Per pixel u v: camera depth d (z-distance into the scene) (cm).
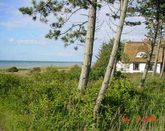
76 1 1762
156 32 2731
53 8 1778
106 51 3834
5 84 1998
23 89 1795
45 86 1541
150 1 2647
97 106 1177
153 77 3991
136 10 2639
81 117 1147
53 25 1841
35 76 2488
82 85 1513
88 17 1509
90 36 1507
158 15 2689
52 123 1156
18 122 1249
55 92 1460
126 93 1414
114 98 1328
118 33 1134
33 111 1220
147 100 1492
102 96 1184
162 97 1563
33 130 1183
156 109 1366
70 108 1194
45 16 1788
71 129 1139
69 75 2759
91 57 1520
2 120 1434
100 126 1143
